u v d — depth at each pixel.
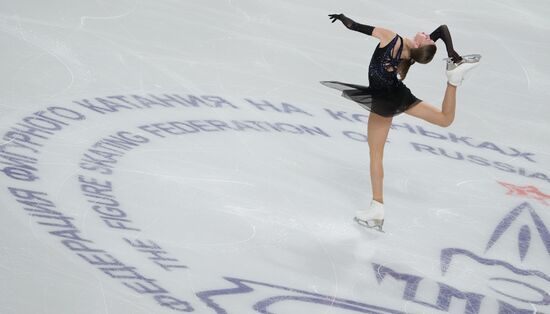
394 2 29.20
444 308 13.12
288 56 24.22
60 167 15.56
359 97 14.82
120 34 23.61
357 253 14.41
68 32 23.05
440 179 18.17
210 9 26.47
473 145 20.47
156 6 25.97
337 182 17.20
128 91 20.20
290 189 16.50
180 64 22.45
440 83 24.25
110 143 17.08
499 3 30.53
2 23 22.81
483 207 17.11
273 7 27.34
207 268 13.01
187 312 11.66
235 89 21.48
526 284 14.31
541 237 16.16
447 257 14.82
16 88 19.06
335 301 12.74
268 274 13.18
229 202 15.48
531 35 28.22
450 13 29.00
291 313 12.15
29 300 11.25
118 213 14.25
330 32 26.30
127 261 12.74
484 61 26.06
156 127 18.33
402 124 20.94
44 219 13.52
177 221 14.39
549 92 24.55
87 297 11.56
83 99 19.17
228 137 18.44
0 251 12.33
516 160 19.97
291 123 19.92
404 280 13.77
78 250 12.78
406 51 14.59
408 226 15.77
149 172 16.08
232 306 12.03
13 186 14.43
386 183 17.53
